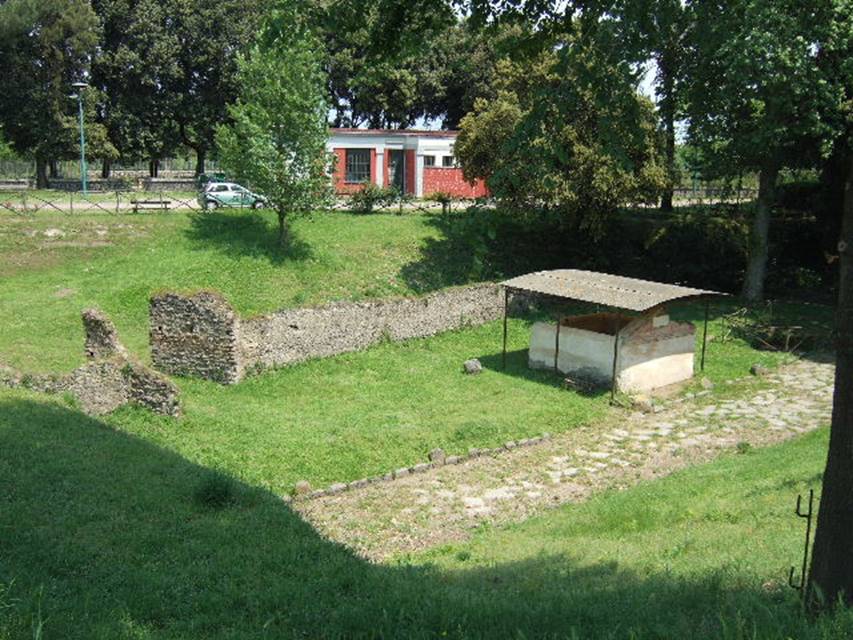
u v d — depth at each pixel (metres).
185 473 14.36
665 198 44.81
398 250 36.75
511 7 9.56
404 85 58.00
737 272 38.75
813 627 6.92
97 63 53.62
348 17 9.62
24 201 39.47
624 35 8.09
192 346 23.53
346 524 14.98
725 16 9.57
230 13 56.50
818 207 38.53
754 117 30.50
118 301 29.53
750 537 11.96
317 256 34.41
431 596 9.05
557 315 33.81
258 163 32.47
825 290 38.88
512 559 12.03
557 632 7.68
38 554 9.89
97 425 16.64
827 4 15.04
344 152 50.69
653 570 10.59
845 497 7.48
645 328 25.11
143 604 8.70
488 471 18.22
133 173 74.25
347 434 19.28
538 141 8.20
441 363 27.23
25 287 30.73
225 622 8.51
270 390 23.30
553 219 36.56
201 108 57.66
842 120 29.34
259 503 13.26
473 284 32.66
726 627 6.87
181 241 34.84
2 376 18.17
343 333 27.19
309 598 9.12
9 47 49.41
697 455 19.73
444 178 50.81
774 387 25.77
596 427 21.67
